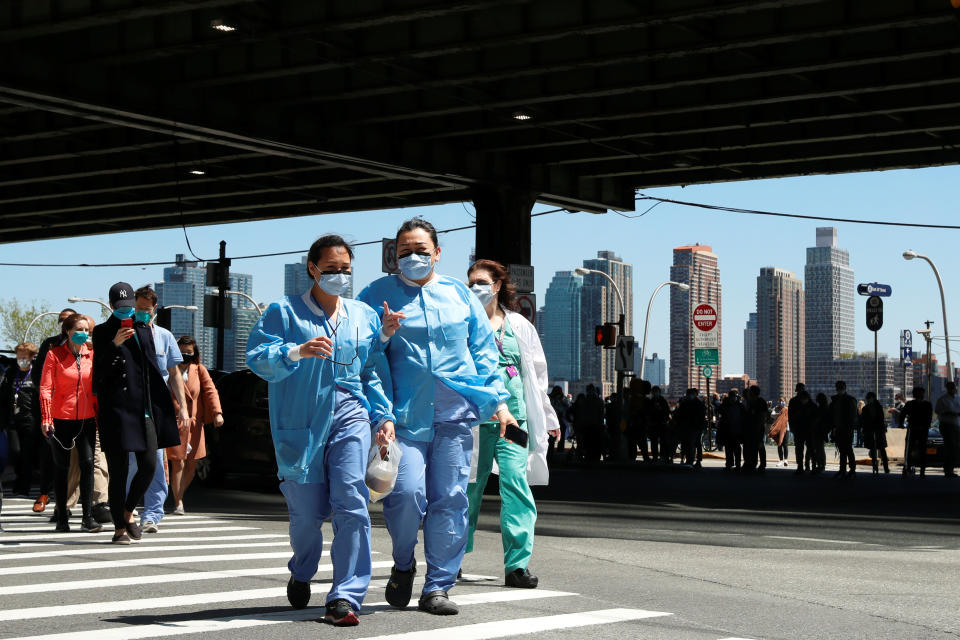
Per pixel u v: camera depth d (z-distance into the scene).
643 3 17.78
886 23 17.53
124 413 9.61
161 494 11.05
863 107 22.81
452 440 6.38
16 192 34.56
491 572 8.41
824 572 8.92
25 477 16.06
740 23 18.67
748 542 11.51
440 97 23.22
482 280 7.67
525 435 7.09
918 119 23.91
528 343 7.76
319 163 28.67
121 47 20.16
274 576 7.79
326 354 5.75
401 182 31.88
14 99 20.94
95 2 17.81
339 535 5.97
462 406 6.38
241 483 20.25
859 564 9.57
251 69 21.09
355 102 24.38
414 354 6.30
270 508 14.95
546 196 30.55
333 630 5.70
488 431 7.49
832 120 25.02
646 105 23.00
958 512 16.11
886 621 6.56
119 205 35.59
